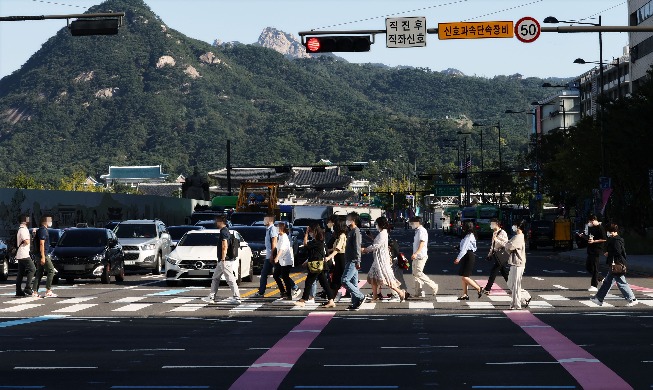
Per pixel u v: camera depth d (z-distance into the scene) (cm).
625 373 1606
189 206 11306
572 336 2200
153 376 1625
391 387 1487
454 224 15550
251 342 2148
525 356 1845
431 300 3397
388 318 2741
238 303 3231
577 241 9369
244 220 7725
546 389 1451
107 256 4488
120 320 2714
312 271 3114
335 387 1493
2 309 3088
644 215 8912
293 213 9850
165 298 3550
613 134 8362
